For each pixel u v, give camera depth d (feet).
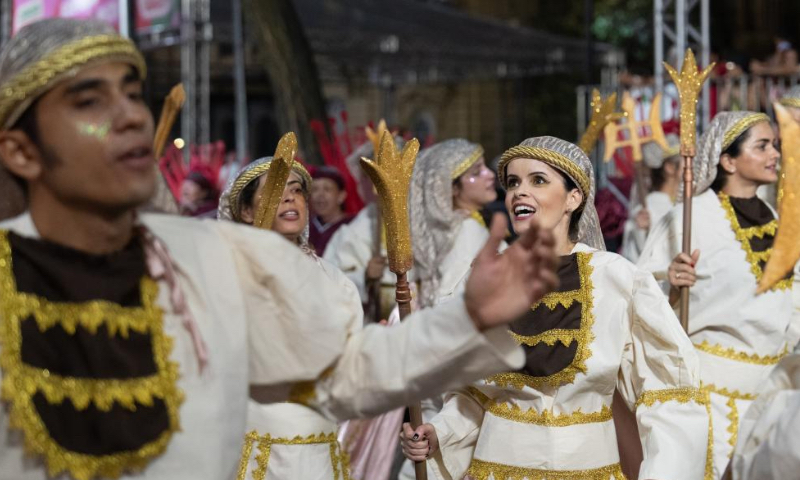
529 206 15.03
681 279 18.90
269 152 88.69
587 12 59.21
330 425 16.05
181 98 16.16
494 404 14.71
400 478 21.04
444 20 75.05
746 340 19.92
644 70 75.41
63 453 7.33
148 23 51.85
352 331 8.66
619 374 14.71
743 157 20.40
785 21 84.64
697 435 13.61
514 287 7.73
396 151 13.51
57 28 7.48
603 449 14.38
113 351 7.55
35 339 7.38
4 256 7.48
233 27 58.13
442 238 24.13
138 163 7.59
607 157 27.32
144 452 7.55
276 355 8.49
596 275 14.57
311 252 17.61
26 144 7.59
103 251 7.77
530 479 14.30
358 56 77.25
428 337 8.13
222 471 7.89
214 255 8.23
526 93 95.04
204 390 7.86
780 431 10.52
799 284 20.26
